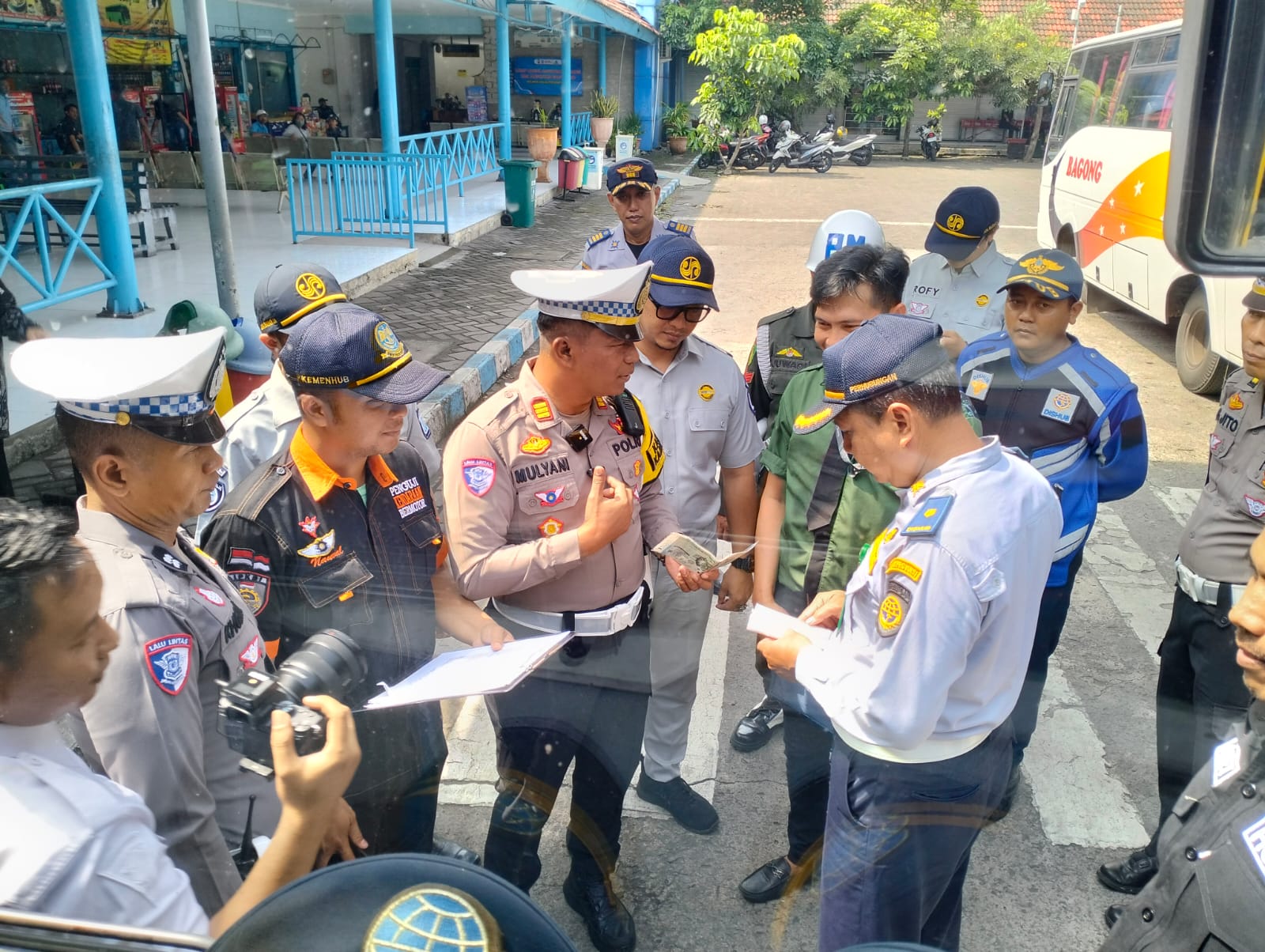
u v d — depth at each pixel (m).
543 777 1.06
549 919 0.78
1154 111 2.57
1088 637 1.83
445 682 1.09
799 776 1.11
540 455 1.33
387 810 0.95
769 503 1.44
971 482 1.01
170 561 0.96
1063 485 1.59
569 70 8.62
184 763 0.84
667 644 1.33
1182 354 3.05
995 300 1.63
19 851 0.71
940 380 1.01
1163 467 2.69
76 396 0.89
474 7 6.27
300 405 1.20
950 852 1.03
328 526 1.20
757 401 2.03
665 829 1.05
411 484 1.31
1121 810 1.12
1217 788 0.89
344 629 1.18
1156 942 0.89
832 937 0.97
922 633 0.97
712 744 1.16
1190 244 0.67
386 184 3.51
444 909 0.75
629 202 2.56
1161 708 1.31
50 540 0.77
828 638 1.15
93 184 3.19
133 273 2.48
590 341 1.28
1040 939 0.98
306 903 0.75
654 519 1.54
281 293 1.56
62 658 0.76
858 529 1.28
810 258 1.95
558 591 1.31
